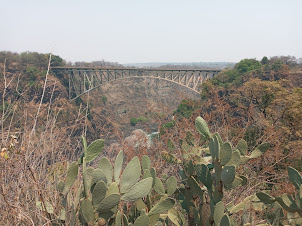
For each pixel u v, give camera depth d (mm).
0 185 1364
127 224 1375
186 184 1834
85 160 1353
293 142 5516
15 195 1397
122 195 1419
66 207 1386
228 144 1477
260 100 17984
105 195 1308
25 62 63781
